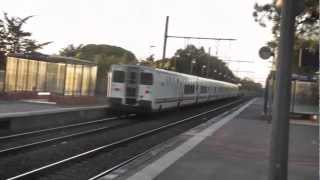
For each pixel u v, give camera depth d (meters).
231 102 89.00
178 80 44.22
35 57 35.75
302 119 37.31
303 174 13.56
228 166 14.14
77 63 38.09
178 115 43.91
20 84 35.25
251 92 195.38
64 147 19.70
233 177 12.43
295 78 37.97
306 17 28.39
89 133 25.02
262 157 16.27
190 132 24.77
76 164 15.91
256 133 24.80
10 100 34.28
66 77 36.56
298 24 28.42
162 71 38.34
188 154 16.39
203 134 23.56
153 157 16.19
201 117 41.25
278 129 7.06
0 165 14.88
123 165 14.77
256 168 13.96
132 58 83.56
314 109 37.84
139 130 29.03
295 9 7.02
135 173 12.77
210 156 16.06
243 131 25.73
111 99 36.91
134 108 36.56
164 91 39.47
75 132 25.67
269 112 32.50
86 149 19.81
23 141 20.86
